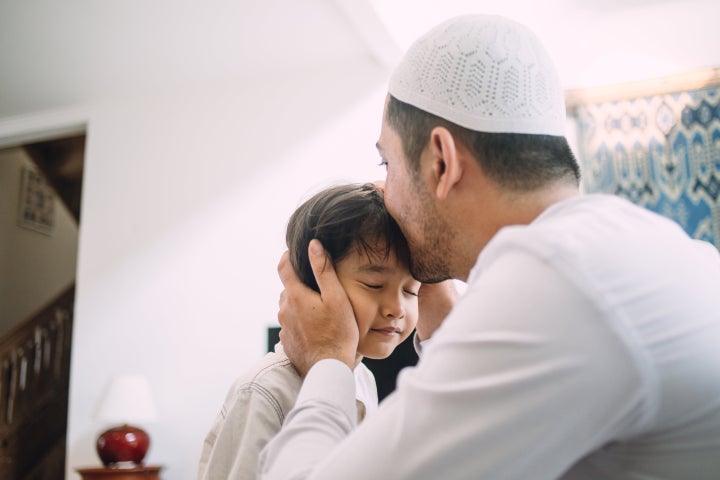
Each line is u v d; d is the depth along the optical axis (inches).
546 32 143.9
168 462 155.3
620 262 26.0
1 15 145.3
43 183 270.8
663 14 139.4
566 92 141.3
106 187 179.6
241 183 166.6
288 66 166.4
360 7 125.0
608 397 24.1
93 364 168.1
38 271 263.9
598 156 138.4
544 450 24.2
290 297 40.8
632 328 24.5
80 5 141.6
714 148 131.6
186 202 170.4
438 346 26.4
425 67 35.9
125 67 169.0
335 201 43.1
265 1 138.9
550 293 24.9
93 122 185.9
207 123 173.3
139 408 147.7
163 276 167.6
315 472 26.9
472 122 33.6
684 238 29.9
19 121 197.0
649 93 136.9
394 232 41.9
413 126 36.2
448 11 139.3
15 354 219.1
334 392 33.9
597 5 139.6
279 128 165.9
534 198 33.5
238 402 40.5
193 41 156.0
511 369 24.2
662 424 25.4
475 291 26.9
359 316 41.3
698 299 26.5
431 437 24.5
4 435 212.4
